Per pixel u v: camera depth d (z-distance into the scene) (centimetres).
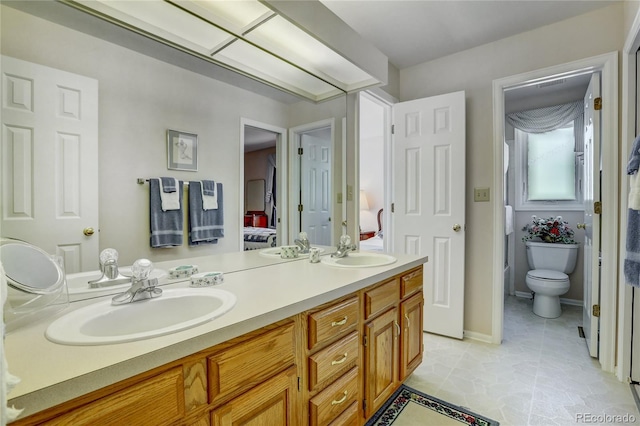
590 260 226
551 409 163
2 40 95
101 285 113
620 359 188
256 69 175
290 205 194
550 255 333
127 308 96
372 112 372
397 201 279
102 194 116
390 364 159
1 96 94
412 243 272
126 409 63
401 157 277
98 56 116
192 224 145
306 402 107
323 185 217
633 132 185
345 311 125
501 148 239
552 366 207
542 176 356
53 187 104
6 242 91
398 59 268
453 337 254
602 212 201
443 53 258
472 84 251
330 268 158
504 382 189
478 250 250
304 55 177
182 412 71
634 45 177
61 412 55
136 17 127
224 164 159
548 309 299
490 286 245
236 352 82
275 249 184
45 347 68
